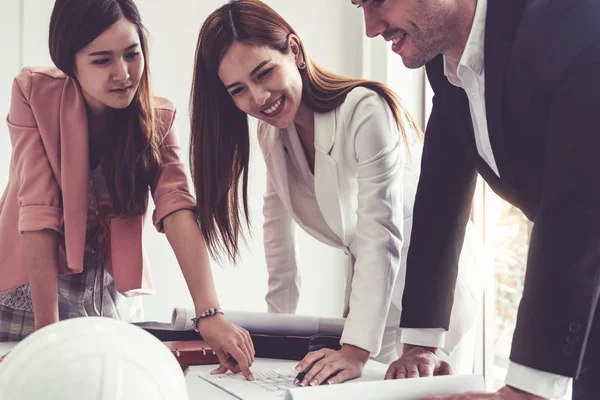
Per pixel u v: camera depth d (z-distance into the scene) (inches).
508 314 120.1
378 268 53.1
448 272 49.3
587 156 32.9
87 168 60.3
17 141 60.7
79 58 55.9
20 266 61.8
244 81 55.1
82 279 65.1
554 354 32.8
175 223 60.2
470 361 73.8
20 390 22.4
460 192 49.8
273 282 71.9
